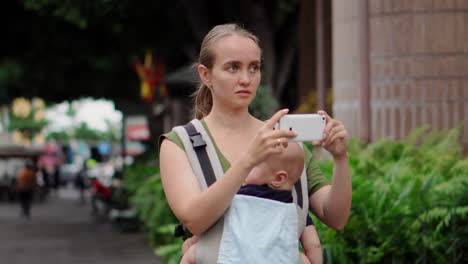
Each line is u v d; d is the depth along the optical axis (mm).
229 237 2729
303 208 2850
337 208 2869
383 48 8398
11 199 39375
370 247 5207
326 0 12352
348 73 8836
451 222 5129
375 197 5383
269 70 17438
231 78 2809
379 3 8414
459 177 5402
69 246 14852
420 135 8172
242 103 2824
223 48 2811
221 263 2721
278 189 2789
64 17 17844
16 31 21344
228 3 17891
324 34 12445
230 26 2881
